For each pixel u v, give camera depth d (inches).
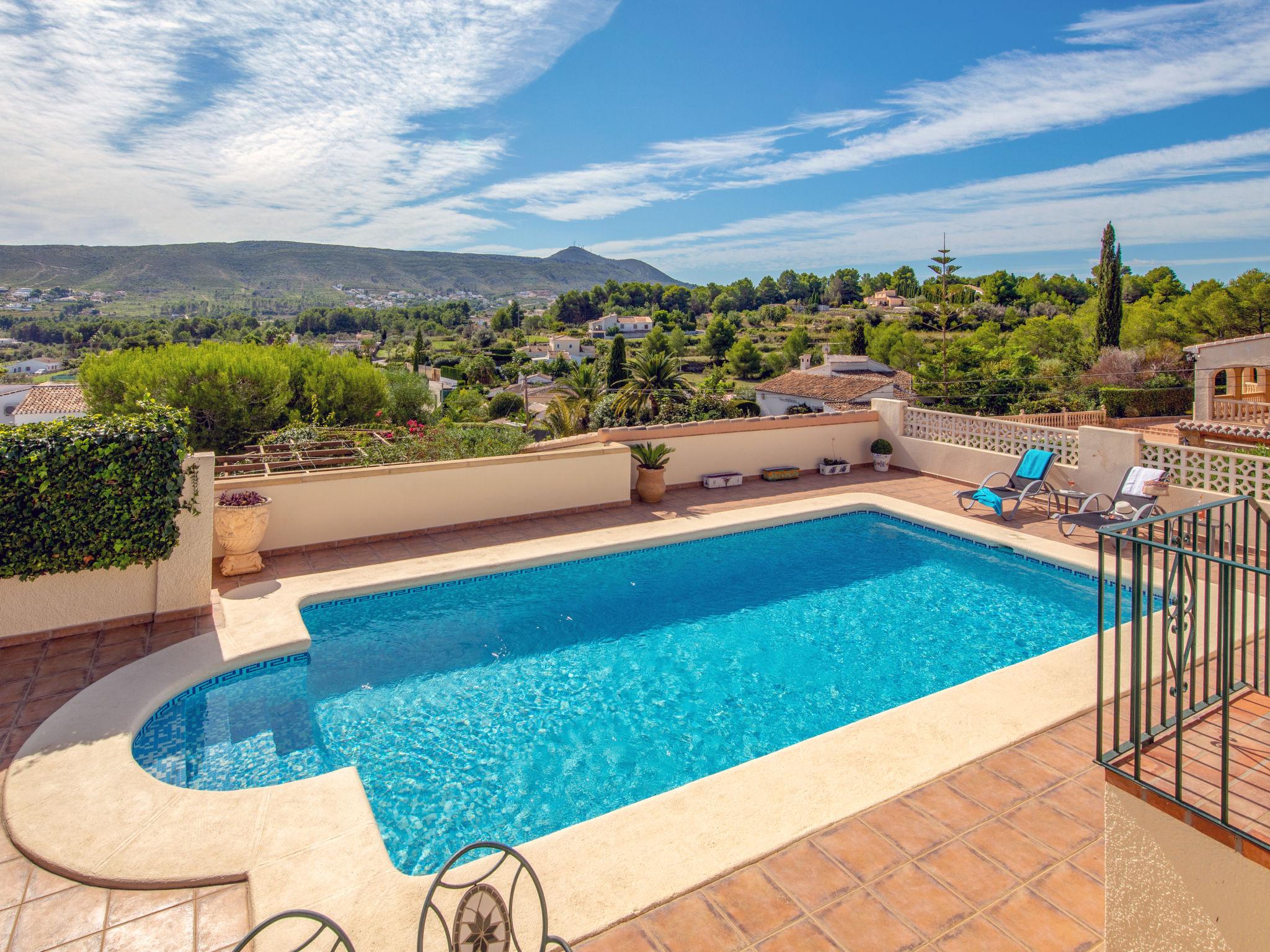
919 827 146.3
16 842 145.9
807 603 308.7
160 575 264.4
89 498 241.9
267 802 159.5
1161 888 98.7
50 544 240.2
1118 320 1667.1
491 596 314.3
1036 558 344.2
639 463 451.8
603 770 191.9
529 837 164.6
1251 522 328.2
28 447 232.8
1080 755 173.0
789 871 133.6
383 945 118.1
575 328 6382.9
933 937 116.3
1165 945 98.8
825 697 230.5
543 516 411.5
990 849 138.8
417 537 374.6
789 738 207.5
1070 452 419.8
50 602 249.0
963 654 259.8
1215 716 120.2
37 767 172.4
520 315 6540.4
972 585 327.3
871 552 371.9
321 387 1109.1
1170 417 1301.7
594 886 130.2
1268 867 85.1
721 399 1945.1
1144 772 103.7
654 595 317.4
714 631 281.6
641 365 1990.7
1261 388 894.4
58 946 119.3
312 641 268.5
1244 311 1449.3
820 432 527.5
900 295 4958.2
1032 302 3105.3
